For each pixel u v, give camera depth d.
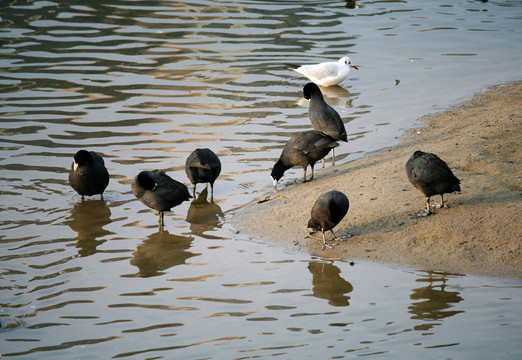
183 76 23.42
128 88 22.16
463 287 10.38
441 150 15.41
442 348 8.59
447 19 30.69
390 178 14.49
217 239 12.99
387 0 34.03
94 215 14.27
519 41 27.22
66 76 23.14
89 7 31.98
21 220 13.84
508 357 8.27
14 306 10.37
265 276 11.26
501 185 13.21
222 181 16.06
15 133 18.38
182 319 9.84
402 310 9.79
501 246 11.27
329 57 25.55
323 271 11.31
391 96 21.75
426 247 11.62
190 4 32.84
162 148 17.66
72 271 11.65
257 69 24.31
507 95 20.81
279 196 14.98
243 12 31.67
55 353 8.98
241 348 8.88
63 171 16.27
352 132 18.84
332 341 8.95
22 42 26.61
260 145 17.94
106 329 9.60
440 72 23.92
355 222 12.91
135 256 12.30
